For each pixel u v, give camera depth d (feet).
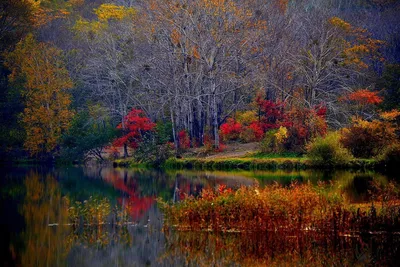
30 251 66.90
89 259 63.77
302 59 178.50
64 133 191.72
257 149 163.53
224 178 125.80
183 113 181.37
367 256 62.49
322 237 67.00
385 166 130.93
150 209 90.99
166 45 179.63
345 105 168.25
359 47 179.11
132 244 69.15
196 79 171.42
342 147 137.59
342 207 69.67
